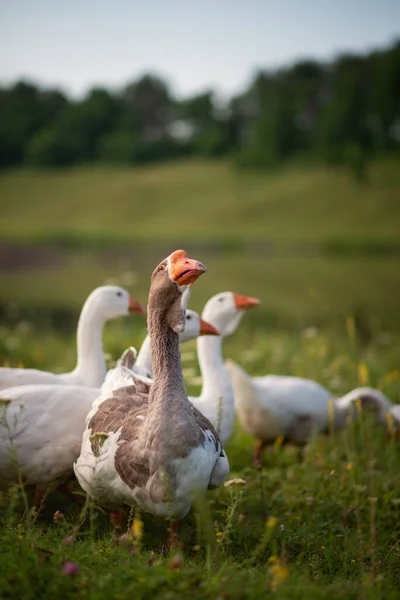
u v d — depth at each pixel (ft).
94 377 26.25
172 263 18.33
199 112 334.24
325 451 30.73
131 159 297.74
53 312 71.67
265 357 45.70
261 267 120.98
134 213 216.95
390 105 261.03
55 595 14.58
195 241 169.99
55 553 15.99
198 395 32.27
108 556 16.63
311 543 20.90
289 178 240.73
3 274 110.01
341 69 285.64
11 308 67.97
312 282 100.53
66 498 24.11
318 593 15.24
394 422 31.17
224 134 313.94
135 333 45.93
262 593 14.99
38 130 321.73
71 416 21.62
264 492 24.48
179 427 17.85
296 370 40.60
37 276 107.14
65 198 239.71
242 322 63.77
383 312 73.26
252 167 258.57
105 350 40.32
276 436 30.48
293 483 26.13
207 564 16.38
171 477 17.78
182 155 309.42
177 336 18.66
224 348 49.32
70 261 131.75
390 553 20.56
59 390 22.03
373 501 22.40
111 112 319.06
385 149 261.03
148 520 22.21
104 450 18.83
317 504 23.67
